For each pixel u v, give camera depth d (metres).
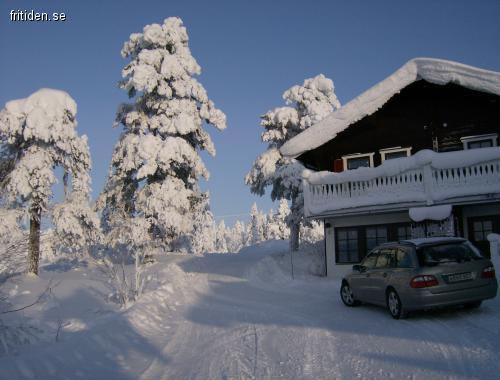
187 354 7.97
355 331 8.81
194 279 21.55
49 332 9.37
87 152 28.45
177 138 29.19
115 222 29.03
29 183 24.55
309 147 20.72
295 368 6.57
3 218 22.31
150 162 28.20
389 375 5.88
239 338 8.92
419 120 20.34
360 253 19.95
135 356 7.99
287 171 30.91
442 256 9.47
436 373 5.80
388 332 8.48
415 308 9.23
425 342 7.45
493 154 15.84
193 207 31.97
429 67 18.42
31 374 6.24
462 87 19.72
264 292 16.89
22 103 25.97
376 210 17.78
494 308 9.88
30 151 25.30
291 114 33.06
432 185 16.66
